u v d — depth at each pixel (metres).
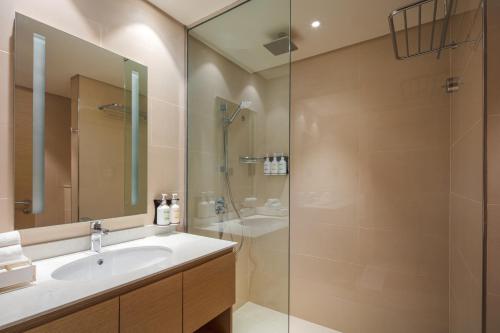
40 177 1.10
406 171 1.72
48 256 1.10
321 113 2.05
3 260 0.84
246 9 1.63
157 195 1.58
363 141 1.88
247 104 1.78
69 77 1.19
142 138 1.50
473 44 1.02
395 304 1.75
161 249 1.31
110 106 1.35
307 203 2.11
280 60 1.64
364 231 1.87
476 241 0.97
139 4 1.50
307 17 1.61
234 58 1.75
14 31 1.03
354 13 1.56
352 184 1.92
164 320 0.97
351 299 1.91
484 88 0.86
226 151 1.86
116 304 0.82
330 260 2.00
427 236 1.66
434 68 1.63
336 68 2.00
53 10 1.14
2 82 1.00
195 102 1.80
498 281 0.85
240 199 1.87
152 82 1.56
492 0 0.84
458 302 1.38
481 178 0.90
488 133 0.85
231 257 1.33
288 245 1.74
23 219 1.05
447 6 1.22
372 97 1.85
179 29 1.76
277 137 1.74
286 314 1.72
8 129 1.02
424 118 1.67
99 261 1.17
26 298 0.74
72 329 0.72
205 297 1.16
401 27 1.70
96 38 1.29
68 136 1.19
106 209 1.33
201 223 1.82
